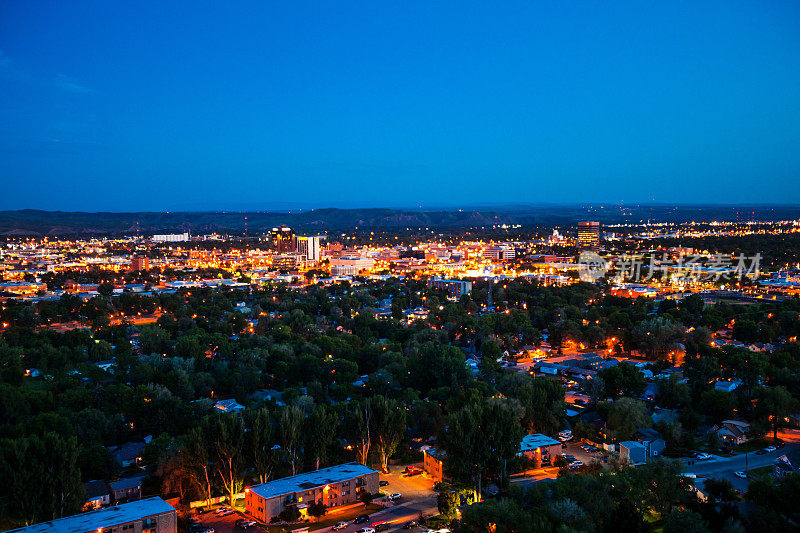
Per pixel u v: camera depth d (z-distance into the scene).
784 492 196.00
